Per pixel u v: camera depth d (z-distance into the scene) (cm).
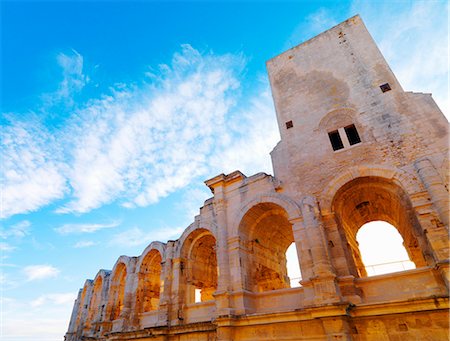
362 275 2448
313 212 2102
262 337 1997
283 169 2541
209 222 2822
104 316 3581
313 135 2527
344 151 2297
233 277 2322
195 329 2416
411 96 2219
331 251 1998
